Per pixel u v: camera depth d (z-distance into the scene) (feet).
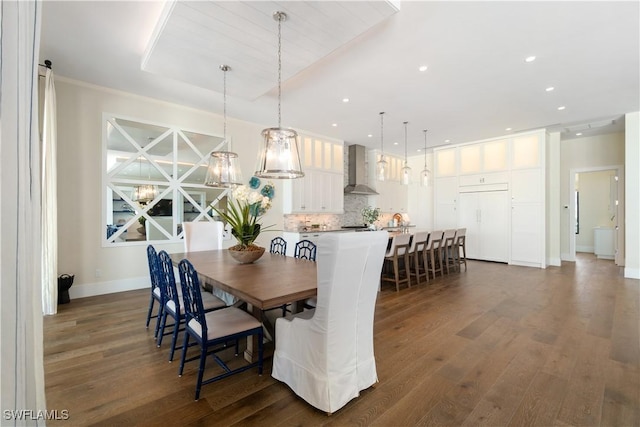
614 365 7.44
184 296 6.86
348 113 16.74
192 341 8.77
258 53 9.31
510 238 22.02
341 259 5.41
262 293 5.92
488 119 17.97
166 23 7.86
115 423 5.44
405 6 7.95
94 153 13.52
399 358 7.89
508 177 22.06
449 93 13.84
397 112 16.62
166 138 15.61
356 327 6.17
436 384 6.69
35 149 3.29
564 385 6.61
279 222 20.62
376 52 10.26
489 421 5.50
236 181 10.84
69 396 6.20
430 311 11.62
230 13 7.39
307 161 20.93
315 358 5.82
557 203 21.26
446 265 19.02
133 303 12.34
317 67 11.33
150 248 9.52
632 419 5.52
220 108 16.31
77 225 13.12
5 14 2.84
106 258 13.88
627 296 13.47
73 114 12.97
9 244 2.89
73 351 8.18
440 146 25.57
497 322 10.40
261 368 7.04
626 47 10.00
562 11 8.20
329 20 7.68
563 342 8.76
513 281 16.61
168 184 15.76
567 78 12.34
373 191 25.58
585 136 22.72
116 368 7.32
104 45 10.11
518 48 10.06
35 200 3.29
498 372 7.17
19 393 2.97
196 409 5.83
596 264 21.88
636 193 16.96
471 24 8.75
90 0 7.84
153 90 13.99
